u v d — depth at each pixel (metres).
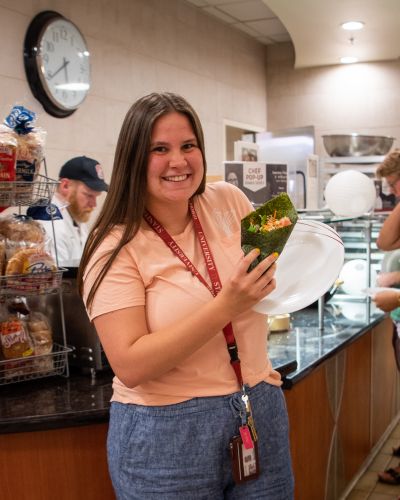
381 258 3.31
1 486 1.65
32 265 1.79
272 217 1.19
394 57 6.46
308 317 3.09
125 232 1.30
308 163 3.49
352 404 2.97
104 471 1.73
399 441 3.59
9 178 1.73
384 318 3.26
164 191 1.29
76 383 1.87
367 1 4.41
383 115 6.72
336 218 2.72
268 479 1.39
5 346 1.81
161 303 1.31
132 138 1.28
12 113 1.81
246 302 1.20
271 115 7.21
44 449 1.67
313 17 4.85
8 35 3.67
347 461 2.92
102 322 1.29
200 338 1.22
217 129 6.12
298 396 2.30
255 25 6.30
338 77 6.87
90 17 4.33
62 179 3.50
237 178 2.66
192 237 1.41
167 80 5.26
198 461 1.32
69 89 4.09
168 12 5.25
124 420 1.37
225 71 6.24
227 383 1.34
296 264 1.47
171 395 1.32
